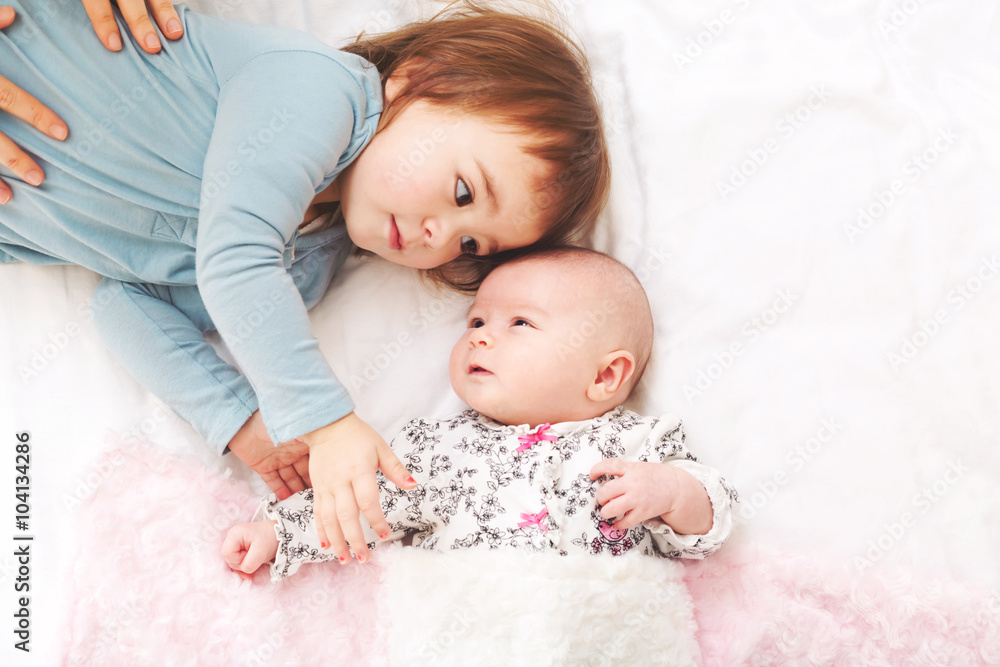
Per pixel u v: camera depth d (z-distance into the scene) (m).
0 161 1.09
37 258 1.25
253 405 1.19
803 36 1.39
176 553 1.14
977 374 1.23
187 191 1.15
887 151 1.32
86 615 1.09
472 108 1.15
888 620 1.15
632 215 1.36
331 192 1.25
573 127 1.21
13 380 1.22
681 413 1.28
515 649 1.03
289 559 1.13
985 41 1.41
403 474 1.05
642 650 1.07
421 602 1.07
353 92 1.13
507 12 1.40
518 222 1.21
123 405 1.24
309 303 1.33
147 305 1.23
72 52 1.09
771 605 1.17
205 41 1.13
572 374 1.18
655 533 1.17
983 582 1.17
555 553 1.07
